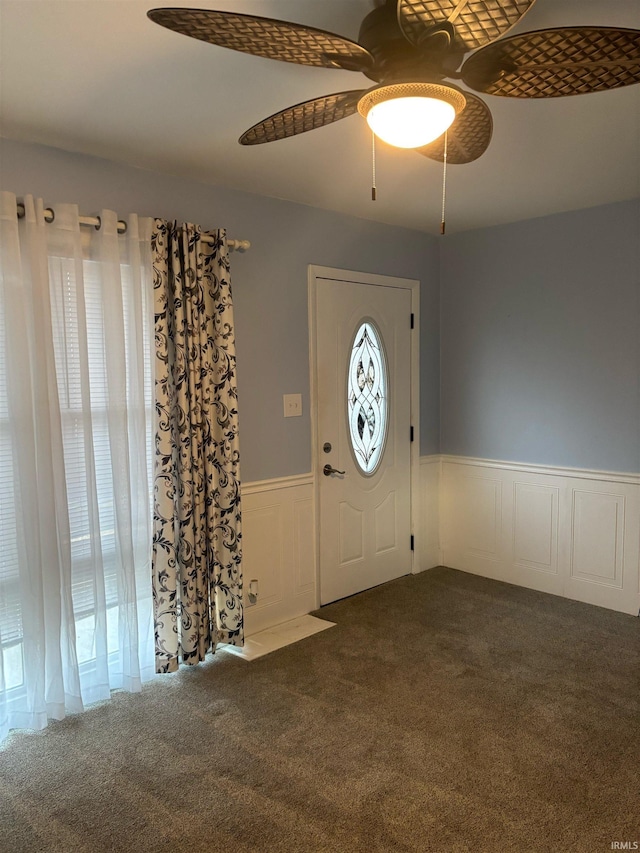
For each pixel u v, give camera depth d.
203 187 3.04
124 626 2.71
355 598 3.89
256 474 3.37
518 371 4.00
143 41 1.72
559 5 1.60
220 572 3.06
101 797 2.08
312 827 1.92
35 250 2.38
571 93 1.56
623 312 3.52
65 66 1.86
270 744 2.36
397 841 1.86
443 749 2.31
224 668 2.99
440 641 3.25
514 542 4.10
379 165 2.81
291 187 3.15
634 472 3.54
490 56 1.37
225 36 1.32
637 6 1.61
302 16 1.65
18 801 2.07
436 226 4.06
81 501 2.62
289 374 3.49
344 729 2.46
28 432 2.39
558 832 1.88
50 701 2.51
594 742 2.34
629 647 3.15
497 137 2.48
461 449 4.36
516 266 3.96
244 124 2.32
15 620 2.47
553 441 3.87
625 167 2.87
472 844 1.84
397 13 1.22
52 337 2.46
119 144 2.52
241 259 3.22
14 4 1.53
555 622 3.48
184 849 1.84
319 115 1.71
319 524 3.71
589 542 3.74
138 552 2.79
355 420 3.89
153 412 2.78
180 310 2.80
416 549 4.34
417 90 1.44
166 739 2.41
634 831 1.88
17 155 2.44
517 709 2.58
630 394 3.52
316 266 3.58
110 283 2.60
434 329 4.38
